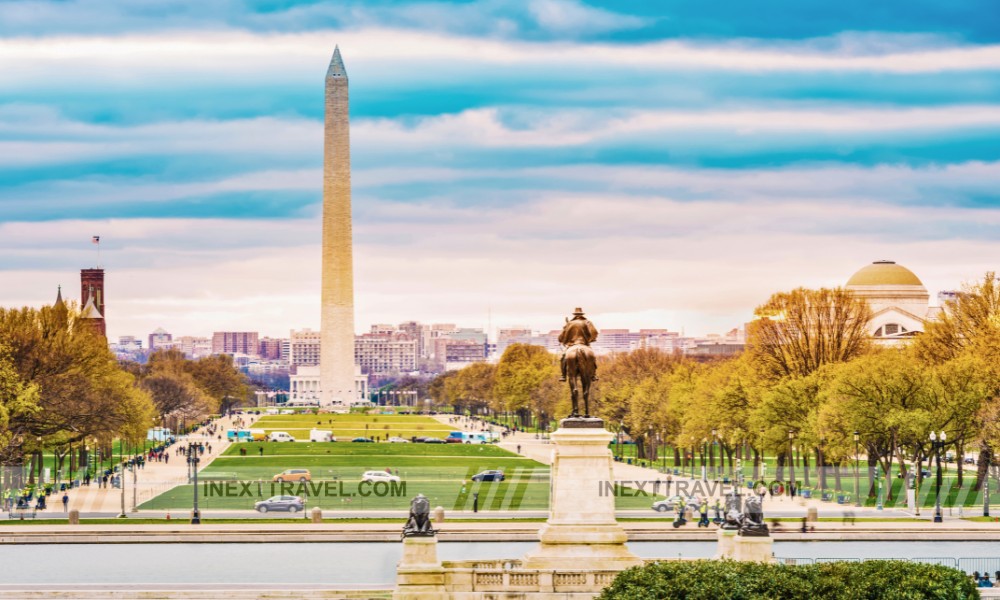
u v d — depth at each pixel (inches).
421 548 4136.3
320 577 5167.3
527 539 6171.3
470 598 4101.9
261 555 5797.2
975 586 3939.5
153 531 6294.3
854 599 3796.8
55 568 5433.1
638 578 3887.8
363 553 5856.3
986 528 6323.8
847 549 5890.8
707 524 6382.9
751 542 4259.4
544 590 4104.3
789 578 3878.0
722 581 3846.0
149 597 4650.6
